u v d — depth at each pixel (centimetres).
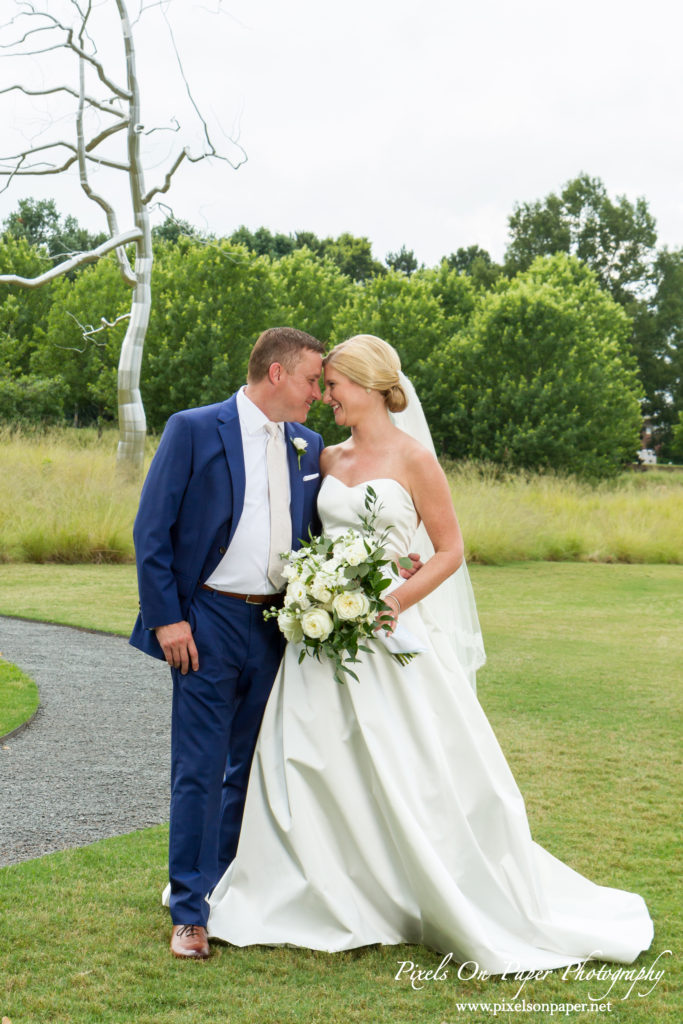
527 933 282
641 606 1069
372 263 6706
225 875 306
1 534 1233
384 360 308
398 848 279
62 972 254
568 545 1562
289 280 4072
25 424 2697
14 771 441
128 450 1709
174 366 2980
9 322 3819
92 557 1243
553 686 657
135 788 424
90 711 557
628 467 4419
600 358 3259
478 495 1653
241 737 308
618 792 431
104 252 1738
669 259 5866
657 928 297
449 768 294
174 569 294
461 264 7131
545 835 375
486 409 2945
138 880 320
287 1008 239
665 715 582
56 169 1808
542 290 3158
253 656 296
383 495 303
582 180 6006
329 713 288
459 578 339
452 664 310
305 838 281
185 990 247
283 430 305
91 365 3641
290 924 279
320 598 280
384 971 263
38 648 726
